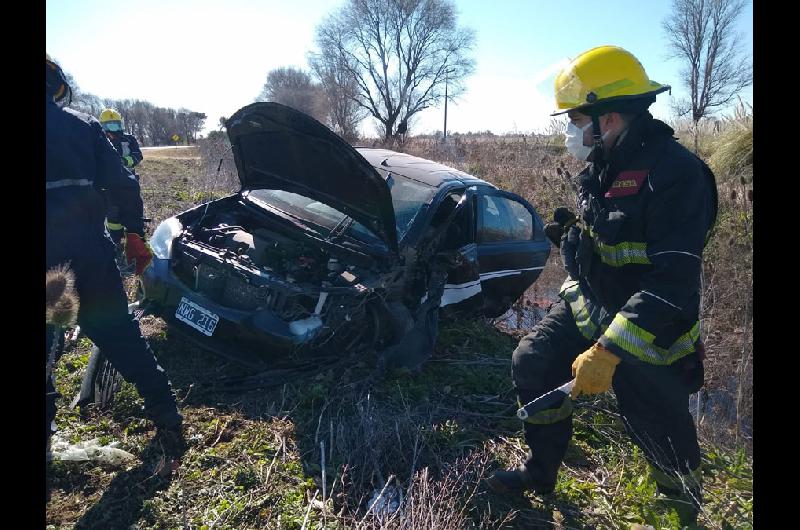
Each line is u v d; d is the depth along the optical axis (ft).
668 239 6.64
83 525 8.11
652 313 6.59
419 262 13.97
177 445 10.05
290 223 14.51
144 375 9.75
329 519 8.55
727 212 19.38
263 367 12.37
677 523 8.32
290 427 10.90
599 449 11.19
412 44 132.67
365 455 9.91
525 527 8.93
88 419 10.68
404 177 15.85
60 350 12.41
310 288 12.36
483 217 16.62
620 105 6.98
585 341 8.30
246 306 12.85
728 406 12.48
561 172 26.13
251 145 13.98
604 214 7.19
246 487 9.17
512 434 11.52
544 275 23.36
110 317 9.29
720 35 109.60
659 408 7.75
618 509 9.29
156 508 8.50
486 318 17.83
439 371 13.96
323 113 133.08
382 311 13.08
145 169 54.24
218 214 15.55
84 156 8.61
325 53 131.03
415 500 8.61
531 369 8.49
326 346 12.93
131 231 10.27
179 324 12.89
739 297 15.39
